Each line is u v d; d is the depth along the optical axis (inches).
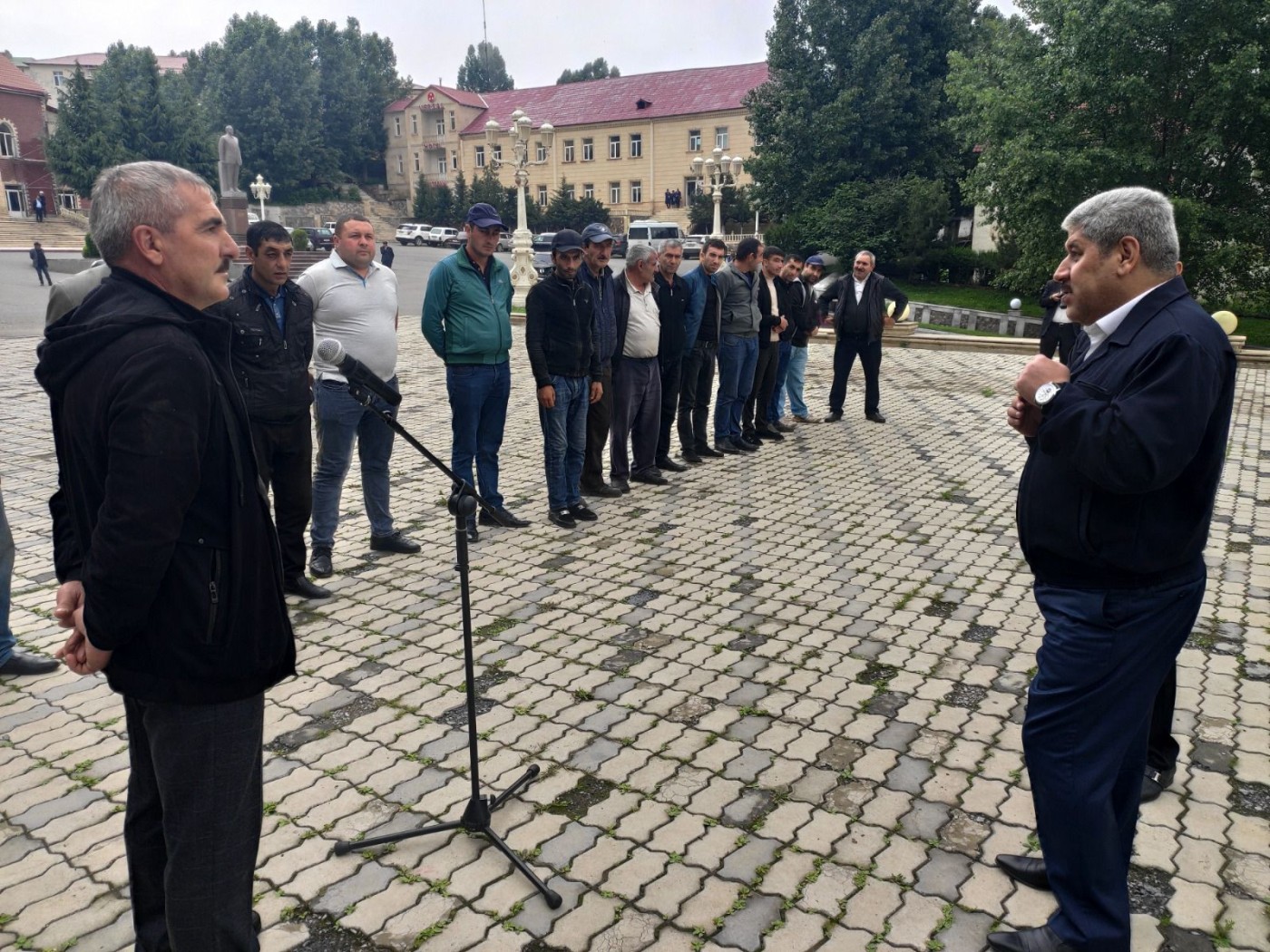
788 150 1306.6
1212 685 149.4
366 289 189.8
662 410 287.6
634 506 254.8
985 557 213.9
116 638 66.4
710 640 167.3
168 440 65.2
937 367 565.0
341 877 103.5
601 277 245.0
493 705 142.9
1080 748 83.7
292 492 178.7
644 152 2279.8
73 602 73.2
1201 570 84.1
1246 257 725.3
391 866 105.4
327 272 185.6
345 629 171.2
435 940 93.9
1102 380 80.4
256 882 102.4
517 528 233.9
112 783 122.0
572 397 230.4
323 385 188.2
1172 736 127.0
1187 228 703.1
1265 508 256.7
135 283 70.1
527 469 296.7
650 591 191.2
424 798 118.6
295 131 2736.2
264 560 75.0
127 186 68.4
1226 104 687.7
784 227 1259.8
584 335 228.8
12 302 829.2
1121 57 729.6
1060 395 80.7
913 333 681.0
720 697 145.8
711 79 2267.5
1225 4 688.4
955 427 373.7
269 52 2684.5
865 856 107.2
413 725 136.9
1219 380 76.9
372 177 3063.5
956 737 133.8
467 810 107.7
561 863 106.0
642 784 121.8
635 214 2292.1
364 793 119.6
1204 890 101.1
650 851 108.0
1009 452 328.2
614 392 263.1
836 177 1251.8
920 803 117.4
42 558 208.8
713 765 126.3
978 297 1023.6
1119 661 81.9
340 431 191.5
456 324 213.2
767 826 112.7
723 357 309.4
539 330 221.9
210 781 74.2
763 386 337.4
